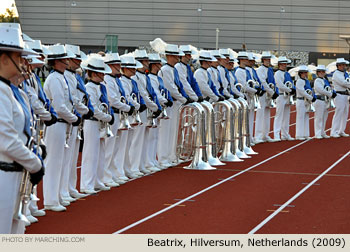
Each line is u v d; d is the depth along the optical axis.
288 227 8.27
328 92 19.77
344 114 20.59
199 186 11.38
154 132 13.33
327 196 10.53
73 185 10.24
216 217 8.84
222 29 57.25
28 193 5.83
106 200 10.04
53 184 9.18
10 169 5.48
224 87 16.03
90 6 56.75
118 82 11.51
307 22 57.03
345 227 8.30
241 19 57.16
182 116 13.80
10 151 5.39
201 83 14.67
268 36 57.34
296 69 21.45
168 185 11.48
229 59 16.58
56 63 9.12
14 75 5.59
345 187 11.41
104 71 10.42
